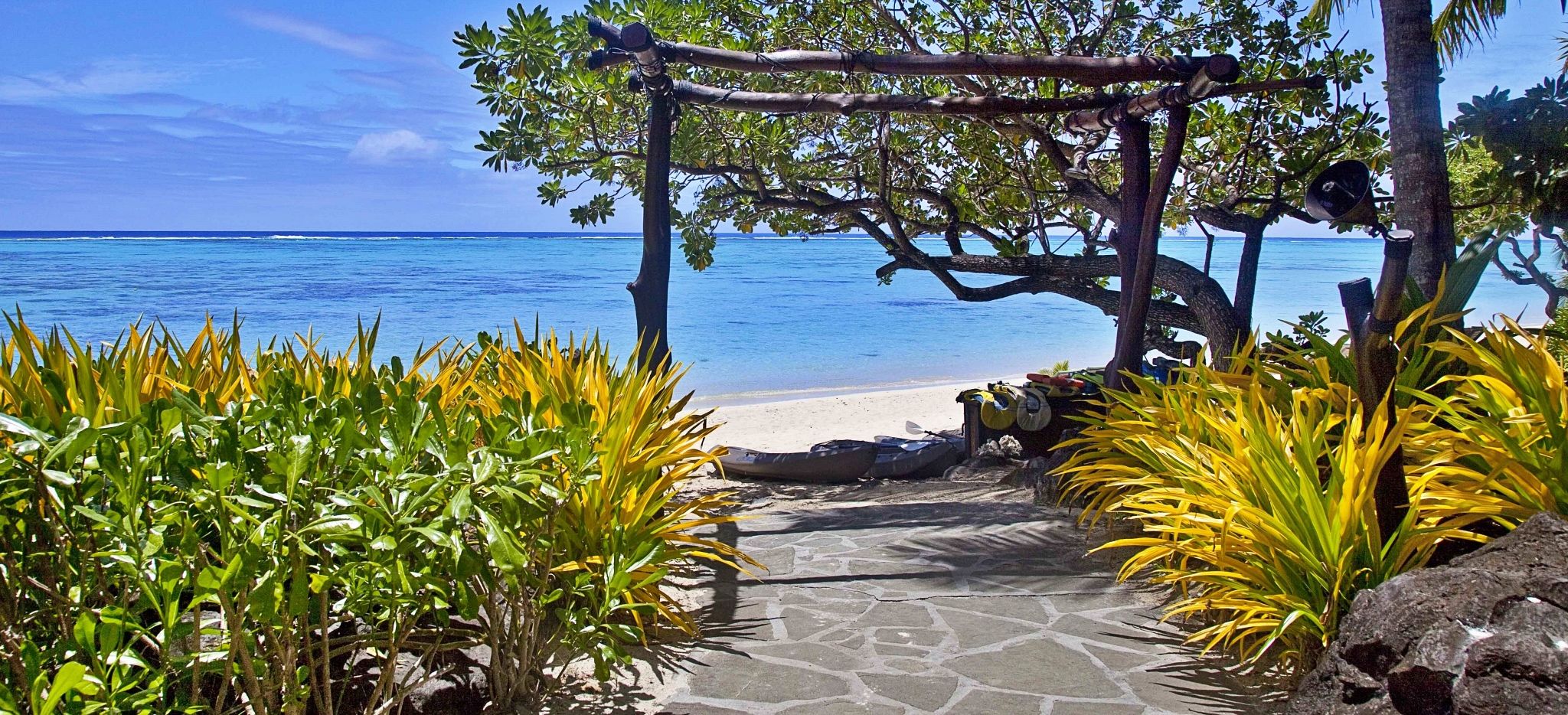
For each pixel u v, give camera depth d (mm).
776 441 15453
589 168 10227
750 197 11031
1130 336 7355
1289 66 10375
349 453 2734
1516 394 3699
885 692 3551
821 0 10344
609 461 3895
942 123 11398
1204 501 3762
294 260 80125
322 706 2863
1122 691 3535
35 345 3402
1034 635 4113
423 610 2852
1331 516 3420
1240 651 3752
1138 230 7777
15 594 2680
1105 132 8703
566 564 3496
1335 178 3914
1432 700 2641
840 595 4719
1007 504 6816
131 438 2477
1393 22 6559
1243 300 9562
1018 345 33125
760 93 6621
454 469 2742
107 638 2334
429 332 31234
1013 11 10672
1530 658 2486
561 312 38031
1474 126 8953
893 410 18906
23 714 2480
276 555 2471
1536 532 2965
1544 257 11609
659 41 6266
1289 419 4328
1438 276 6395
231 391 3717
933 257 11055
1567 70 10578
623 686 3619
